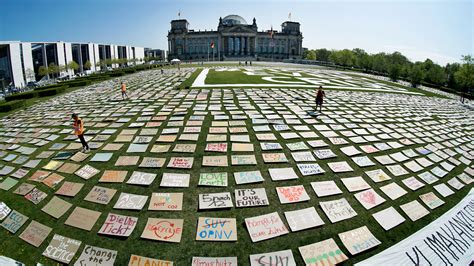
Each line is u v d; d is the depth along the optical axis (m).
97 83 43.28
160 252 7.72
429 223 9.18
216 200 9.77
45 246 8.12
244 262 7.46
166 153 13.17
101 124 18.11
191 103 23.48
